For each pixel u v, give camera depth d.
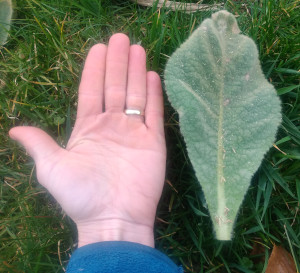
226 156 0.26
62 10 0.33
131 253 0.22
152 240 0.25
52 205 0.30
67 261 0.29
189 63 0.27
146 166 0.26
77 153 0.25
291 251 0.27
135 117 0.27
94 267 0.22
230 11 0.33
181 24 0.31
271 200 0.29
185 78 0.26
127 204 0.25
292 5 0.32
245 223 0.29
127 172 0.25
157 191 0.26
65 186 0.24
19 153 0.31
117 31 0.33
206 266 0.29
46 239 0.28
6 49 0.32
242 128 0.26
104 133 0.26
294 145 0.29
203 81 0.26
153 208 0.26
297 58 0.30
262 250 0.29
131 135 0.26
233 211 0.25
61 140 0.31
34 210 0.30
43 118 0.31
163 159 0.26
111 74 0.27
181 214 0.29
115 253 0.22
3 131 0.31
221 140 0.26
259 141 0.26
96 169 0.25
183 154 0.30
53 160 0.24
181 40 0.31
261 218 0.28
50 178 0.24
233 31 0.27
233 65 0.27
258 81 0.27
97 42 0.33
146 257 0.23
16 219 0.29
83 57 0.32
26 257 0.28
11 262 0.28
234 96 0.26
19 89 0.31
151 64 0.31
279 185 0.29
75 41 0.32
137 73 0.27
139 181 0.25
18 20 0.34
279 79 0.30
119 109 0.27
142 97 0.27
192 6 0.33
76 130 0.27
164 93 0.30
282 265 0.28
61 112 0.31
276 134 0.27
